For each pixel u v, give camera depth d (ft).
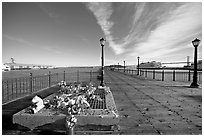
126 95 20.97
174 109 14.06
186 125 10.28
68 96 13.82
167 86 30.45
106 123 9.36
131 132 9.18
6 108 14.64
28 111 9.99
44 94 22.11
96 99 14.69
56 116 9.32
